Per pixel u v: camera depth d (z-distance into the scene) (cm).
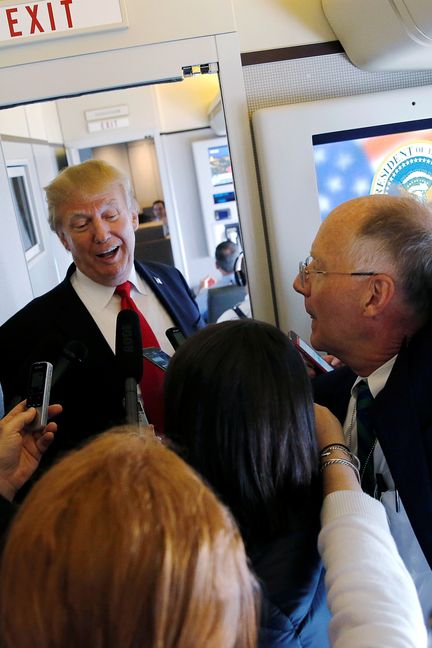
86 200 146
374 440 106
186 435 79
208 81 399
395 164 160
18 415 110
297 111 154
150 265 175
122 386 140
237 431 76
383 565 69
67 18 151
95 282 154
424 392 94
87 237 148
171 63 155
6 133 221
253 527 78
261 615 69
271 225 160
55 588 42
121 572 42
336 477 84
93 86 155
